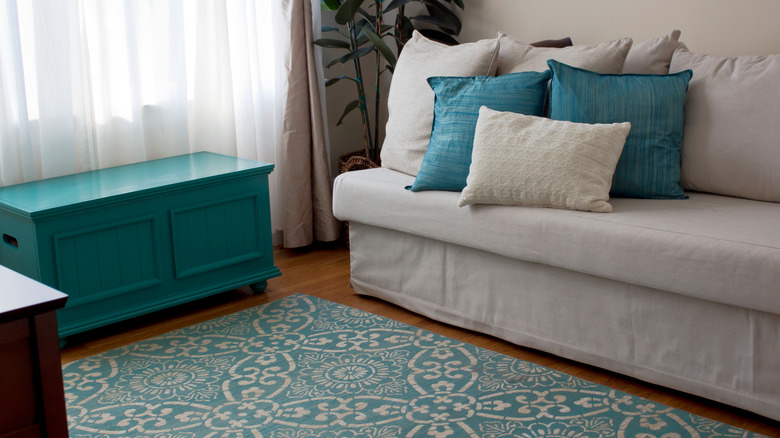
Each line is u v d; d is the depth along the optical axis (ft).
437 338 8.80
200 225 9.66
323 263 11.70
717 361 6.91
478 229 8.33
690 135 8.37
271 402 7.36
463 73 9.50
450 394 7.44
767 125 7.88
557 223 7.64
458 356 8.30
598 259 7.37
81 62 9.88
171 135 10.91
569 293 7.86
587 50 9.00
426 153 9.11
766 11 9.04
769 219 7.21
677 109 8.24
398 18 12.35
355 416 7.06
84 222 8.63
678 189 8.25
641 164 8.18
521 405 7.19
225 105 11.32
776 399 6.58
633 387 7.58
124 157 10.55
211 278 9.90
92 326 8.78
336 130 13.48
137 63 10.34
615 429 6.71
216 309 9.87
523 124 8.15
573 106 8.35
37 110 9.70
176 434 6.80
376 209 9.46
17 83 9.32
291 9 11.39
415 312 9.66
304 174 11.93
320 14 12.18
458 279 8.91
